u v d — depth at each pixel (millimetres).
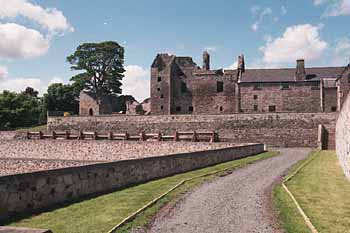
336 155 33156
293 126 47125
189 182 18266
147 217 11516
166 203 13531
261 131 48406
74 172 13906
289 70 65812
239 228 10492
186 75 75625
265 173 21859
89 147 42000
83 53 85688
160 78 74750
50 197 12688
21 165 34250
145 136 47375
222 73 73438
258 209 12711
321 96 61000
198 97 72750
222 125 50125
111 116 56031
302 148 44344
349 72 57469
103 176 15555
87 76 84625
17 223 10492
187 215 11914
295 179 19016
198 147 38438
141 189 16062
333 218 11305
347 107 19500
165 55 77062
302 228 10266
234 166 25109
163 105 74188
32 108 88500
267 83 63438
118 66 88125
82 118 57969
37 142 44969
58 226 10258
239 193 15578
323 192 15430
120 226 10406
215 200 14156
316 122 46188
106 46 85000
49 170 12711
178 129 52094
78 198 13938
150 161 19297
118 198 14031
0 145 47094
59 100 96750
